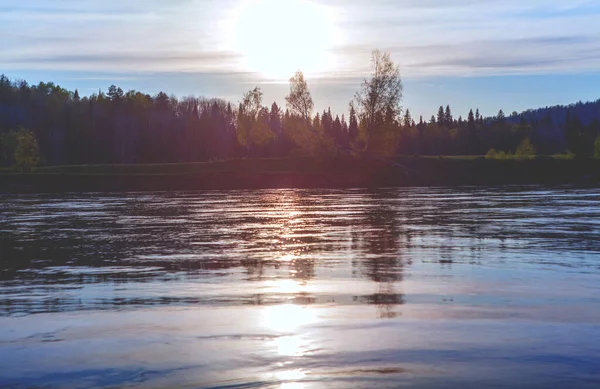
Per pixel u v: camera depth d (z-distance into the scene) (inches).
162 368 569.6
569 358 580.4
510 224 1754.4
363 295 850.8
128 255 1264.8
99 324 719.7
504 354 592.4
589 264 1096.2
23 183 3993.6
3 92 7047.2
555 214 2044.8
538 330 669.9
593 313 743.1
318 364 571.8
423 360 577.3
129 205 2704.2
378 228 1686.8
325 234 1567.4
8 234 1654.8
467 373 544.7
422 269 1053.8
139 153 6446.9
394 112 4320.9
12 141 5078.7
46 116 6776.6
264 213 2203.5
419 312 751.1
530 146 5226.4
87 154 6299.2
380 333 661.3
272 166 4345.5
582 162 4352.9
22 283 980.6
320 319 722.2
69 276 1039.0
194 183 3993.6
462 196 2982.3
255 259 1184.8
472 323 699.4
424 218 1951.3
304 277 992.9
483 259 1156.5
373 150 4372.5
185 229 1720.0
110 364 582.6
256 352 607.5
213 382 535.8
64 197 3388.3
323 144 4340.6
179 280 987.3
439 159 4335.6
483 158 4503.0
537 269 1047.6
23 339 664.4
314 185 3983.8
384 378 535.5
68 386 534.3
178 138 6574.8
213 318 735.7
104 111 7052.2
